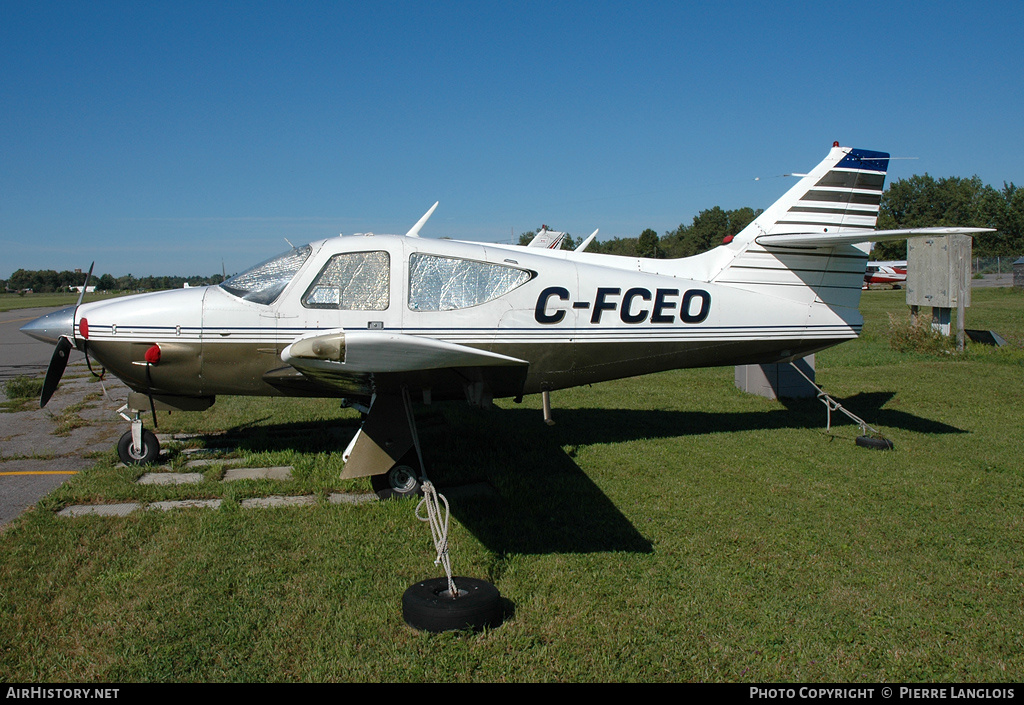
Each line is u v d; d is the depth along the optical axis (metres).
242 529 4.45
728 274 6.66
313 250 5.66
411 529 4.52
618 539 4.43
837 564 4.10
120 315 5.58
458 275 5.77
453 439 6.90
